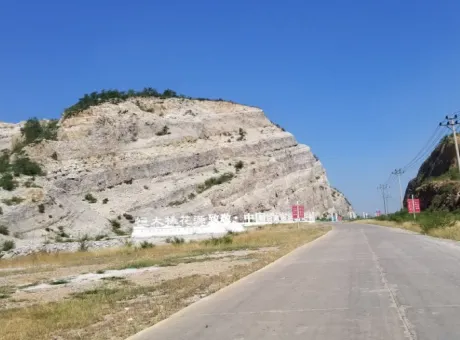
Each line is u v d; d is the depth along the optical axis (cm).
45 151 10056
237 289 1527
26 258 4253
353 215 18250
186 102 13688
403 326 871
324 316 1005
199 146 12044
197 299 1422
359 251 2755
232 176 11756
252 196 11775
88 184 9312
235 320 1034
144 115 11931
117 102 12244
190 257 3328
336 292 1322
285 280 1667
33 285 2255
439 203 10319
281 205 12575
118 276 2395
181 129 12288
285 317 1025
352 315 997
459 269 1666
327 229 7031
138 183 10131
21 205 6906
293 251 3077
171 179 10712
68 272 2859
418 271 1667
